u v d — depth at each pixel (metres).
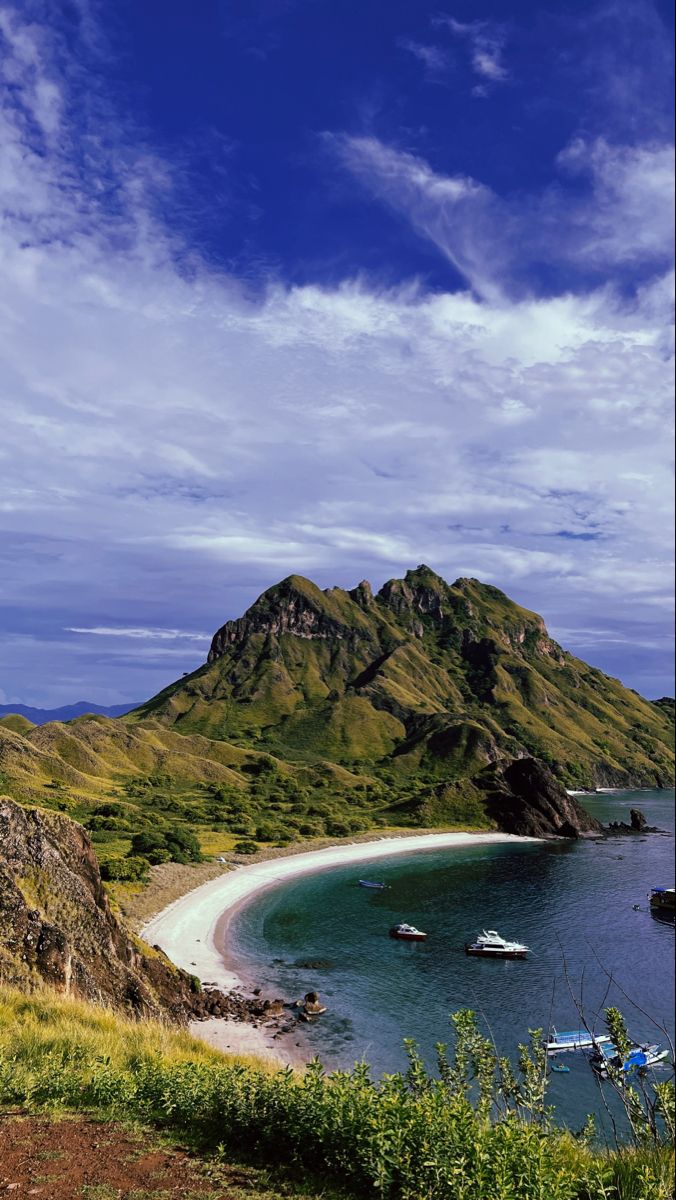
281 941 67.88
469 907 84.69
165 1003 40.06
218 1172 8.09
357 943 67.81
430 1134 7.80
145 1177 7.80
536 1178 7.02
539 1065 9.53
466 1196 6.98
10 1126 9.28
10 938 25.98
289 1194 7.59
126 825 108.00
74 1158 8.24
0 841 29.81
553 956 63.19
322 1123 8.39
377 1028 44.91
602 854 127.88
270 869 102.06
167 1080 10.94
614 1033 9.14
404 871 108.75
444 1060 9.95
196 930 69.31
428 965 60.44
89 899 31.58
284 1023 44.91
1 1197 7.05
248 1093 9.81
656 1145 8.26
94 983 28.16
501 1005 49.66
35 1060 12.95
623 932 72.31
